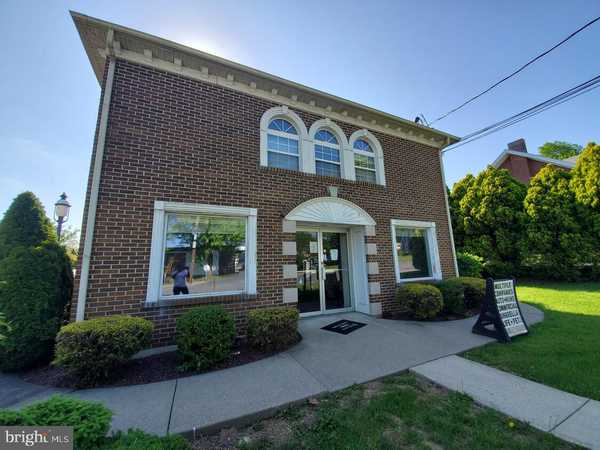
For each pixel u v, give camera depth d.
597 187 10.42
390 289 7.27
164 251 4.98
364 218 7.25
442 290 7.18
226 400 2.93
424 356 4.19
